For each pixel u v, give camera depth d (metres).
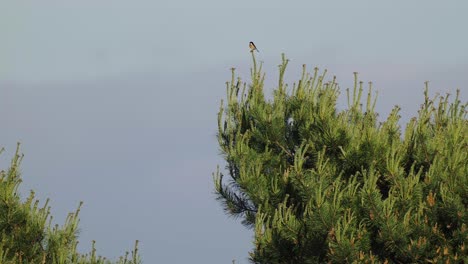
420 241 51.00
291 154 60.53
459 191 52.16
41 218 50.09
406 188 52.56
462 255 51.19
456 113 58.59
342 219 51.88
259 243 54.72
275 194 57.91
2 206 49.22
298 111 60.41
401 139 58.94
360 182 56.53
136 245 50.25
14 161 50.31
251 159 59.31
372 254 52.84
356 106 58.94
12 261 47.62
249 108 61.62
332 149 57.41
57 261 49.06
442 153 55.25
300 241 54.12
